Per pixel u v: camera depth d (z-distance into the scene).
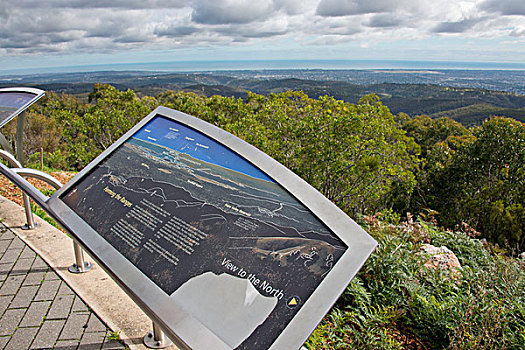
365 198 10.76
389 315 2.48
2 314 2.45
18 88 3.86
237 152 1.94
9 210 4.05
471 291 2.82
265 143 10.95
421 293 2.77
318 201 1.59
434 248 3.85
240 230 1.53
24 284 2.78
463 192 15.58
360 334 2.33
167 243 1.56
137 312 2.49
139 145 2.18
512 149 15.91
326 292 1.27
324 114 10.47
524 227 8.62
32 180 5.77
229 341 1.21
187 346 1.24
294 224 1.52
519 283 2.91
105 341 2.22
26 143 15.62
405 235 3.73
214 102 17.34
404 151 12.88
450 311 2.49
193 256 1.48
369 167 10.08
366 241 1.40
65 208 1.92
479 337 2.17
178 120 2.27
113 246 1.63
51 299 2.61
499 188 13.73
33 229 3.65
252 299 1.30
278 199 1.65
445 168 16.98
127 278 1.48
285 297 1.29
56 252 3.22
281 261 1.39
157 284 1.43
